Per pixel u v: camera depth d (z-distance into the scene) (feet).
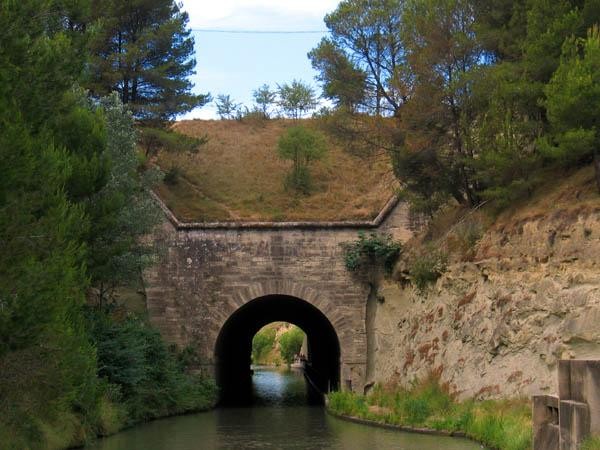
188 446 65.62
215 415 94.22
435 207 97.14
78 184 64.69
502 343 71.72
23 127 46.09
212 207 116.37
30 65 52.21
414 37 96.73
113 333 82.17
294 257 104.27
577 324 61.72
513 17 86.58
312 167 134.92
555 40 76.38
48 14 58.13
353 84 113.80
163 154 133.69
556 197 73.56
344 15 115.24
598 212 64.90
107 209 71.36
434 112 90.84
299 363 265.34
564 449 42.70
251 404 111.65
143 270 102.89
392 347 97.30
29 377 46.39
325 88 113.80
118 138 85.56
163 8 125.29
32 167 45.65
